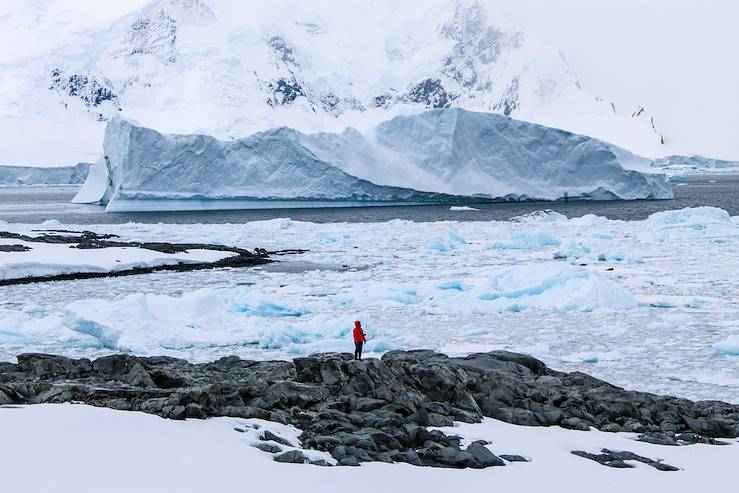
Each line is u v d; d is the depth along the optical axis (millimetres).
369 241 56438
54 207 103875
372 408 12578
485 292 31906
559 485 9672
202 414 11430
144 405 11695
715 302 30516
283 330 24547
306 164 87000
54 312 29641
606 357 21984
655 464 10844
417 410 12812
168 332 24641
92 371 14922
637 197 91938
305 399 12719
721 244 50844
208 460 9375
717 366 20938
